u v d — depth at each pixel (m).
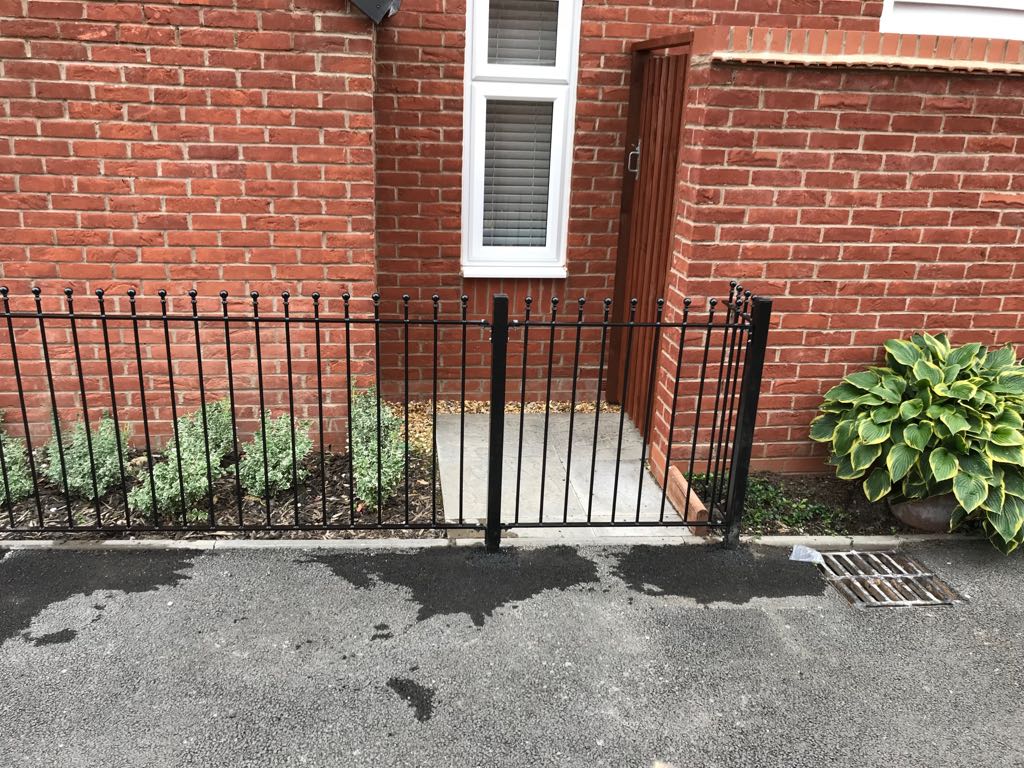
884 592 3.31
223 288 3.98
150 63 3.60
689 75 3.71
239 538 3.48
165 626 2.90
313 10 3.61
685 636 2.97
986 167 3.77
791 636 3.00
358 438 4.02
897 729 2.55
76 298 3.93
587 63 4.69
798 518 3.82
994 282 3.99
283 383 4.20
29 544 3.34
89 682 2.61
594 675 2.75
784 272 3.84
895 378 3.75
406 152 4.73
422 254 4.93
